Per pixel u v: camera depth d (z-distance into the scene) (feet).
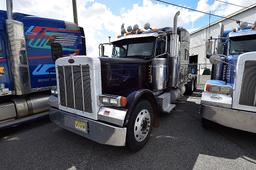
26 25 14.15
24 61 13.41
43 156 9.43
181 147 10.20
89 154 9.57
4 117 12.47
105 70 10.12
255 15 43.57
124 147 10.16
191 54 72.13
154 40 14.19
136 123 9.43
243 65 9.34
